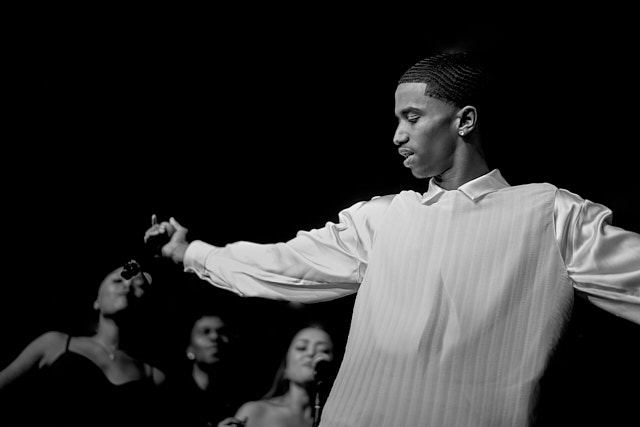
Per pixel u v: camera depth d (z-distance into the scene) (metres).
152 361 2.99
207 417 2.93
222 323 3.04
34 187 3.66
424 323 1.34
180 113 3.85
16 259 3.55
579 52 3.50
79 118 3.77
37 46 3.75
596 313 2.97
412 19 3.72
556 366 1.33
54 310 3.50
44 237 3.61
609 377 2.98
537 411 1.29
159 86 3.85
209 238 3.76
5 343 3.40
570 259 1.33
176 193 3.79
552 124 3.49
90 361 2.87
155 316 3.04
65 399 2.80
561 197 1.37
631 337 2.99
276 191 3.82
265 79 3.88
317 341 2.85
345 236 1.53
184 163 3.82
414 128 1.46
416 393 1.32
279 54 3.87
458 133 1.45
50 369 2.83
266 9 3.85
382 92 3.82
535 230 1.35
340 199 3.81
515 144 3.46
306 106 3.85
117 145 3.78
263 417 2.75
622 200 3.40
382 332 1.38
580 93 3.49
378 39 3.79
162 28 3.85
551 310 1.31
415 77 1.47
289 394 2.81
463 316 1.33
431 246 1.40
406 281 1.39
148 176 3.78
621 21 3.47
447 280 1.36
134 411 2.85
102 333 2.94
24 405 2.79
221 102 3.86
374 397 1.35
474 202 1.41
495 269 1.34
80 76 3.79
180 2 3.85
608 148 3.45
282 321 3.13
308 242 1.55
